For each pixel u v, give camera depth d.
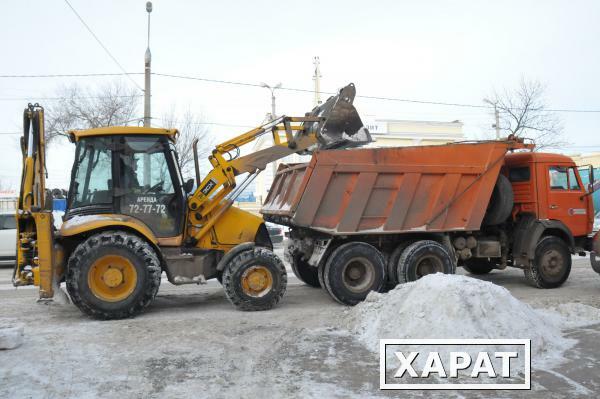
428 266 9.12
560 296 9.30
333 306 8.58
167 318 7.54
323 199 8.50
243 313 7.92
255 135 8.78
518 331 5.73
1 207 17.88
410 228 8.91
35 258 7.28
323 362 5.44
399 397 4.56
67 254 7.85
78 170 7.97
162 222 8.05
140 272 7.44
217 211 8.44
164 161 8.15
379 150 8.68
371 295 7.48
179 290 10.47
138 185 8.02
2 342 5.80
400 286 6.83
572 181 10.48
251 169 8.66
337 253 8.64
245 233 8.64
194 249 8.28
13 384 4.79
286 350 5.84
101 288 7.36
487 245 9.97
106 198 7.93
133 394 4.59
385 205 8.79
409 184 8.83
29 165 7.27
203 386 4.78
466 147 9.16
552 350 5.73
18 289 10.88
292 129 9.21
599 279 11.45
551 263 10.13
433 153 8.98
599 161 28.52
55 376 4.99
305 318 7.48
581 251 10.65
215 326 6.93
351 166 8.54
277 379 4.96
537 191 10.06
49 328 6.89
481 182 9.21
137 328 6.80
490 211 9.75
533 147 9.66
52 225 7.25
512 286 10.59
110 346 5.96
